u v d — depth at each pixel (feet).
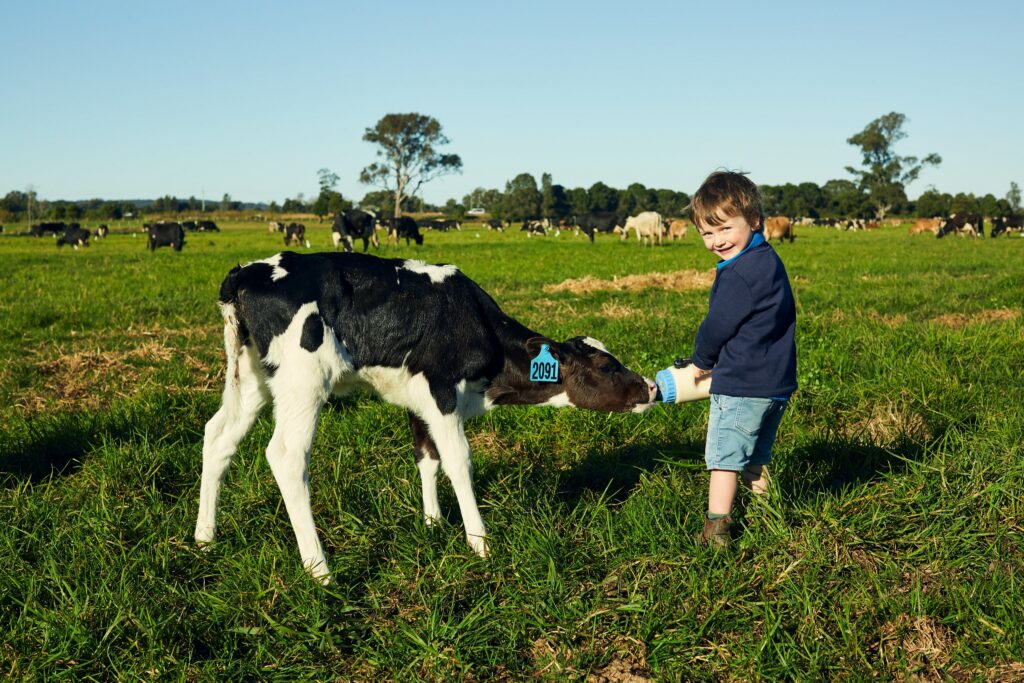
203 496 12.66
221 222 354.95
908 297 41.22
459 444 12.83
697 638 10.09
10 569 11.58
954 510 12.67
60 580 11.01
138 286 54.90
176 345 30.58
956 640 10.10
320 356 11.97
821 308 38.99
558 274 63.62
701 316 35.42
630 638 10.16
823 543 11.83
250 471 14.98
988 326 28.45
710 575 11.09
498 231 247.09
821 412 19.29
